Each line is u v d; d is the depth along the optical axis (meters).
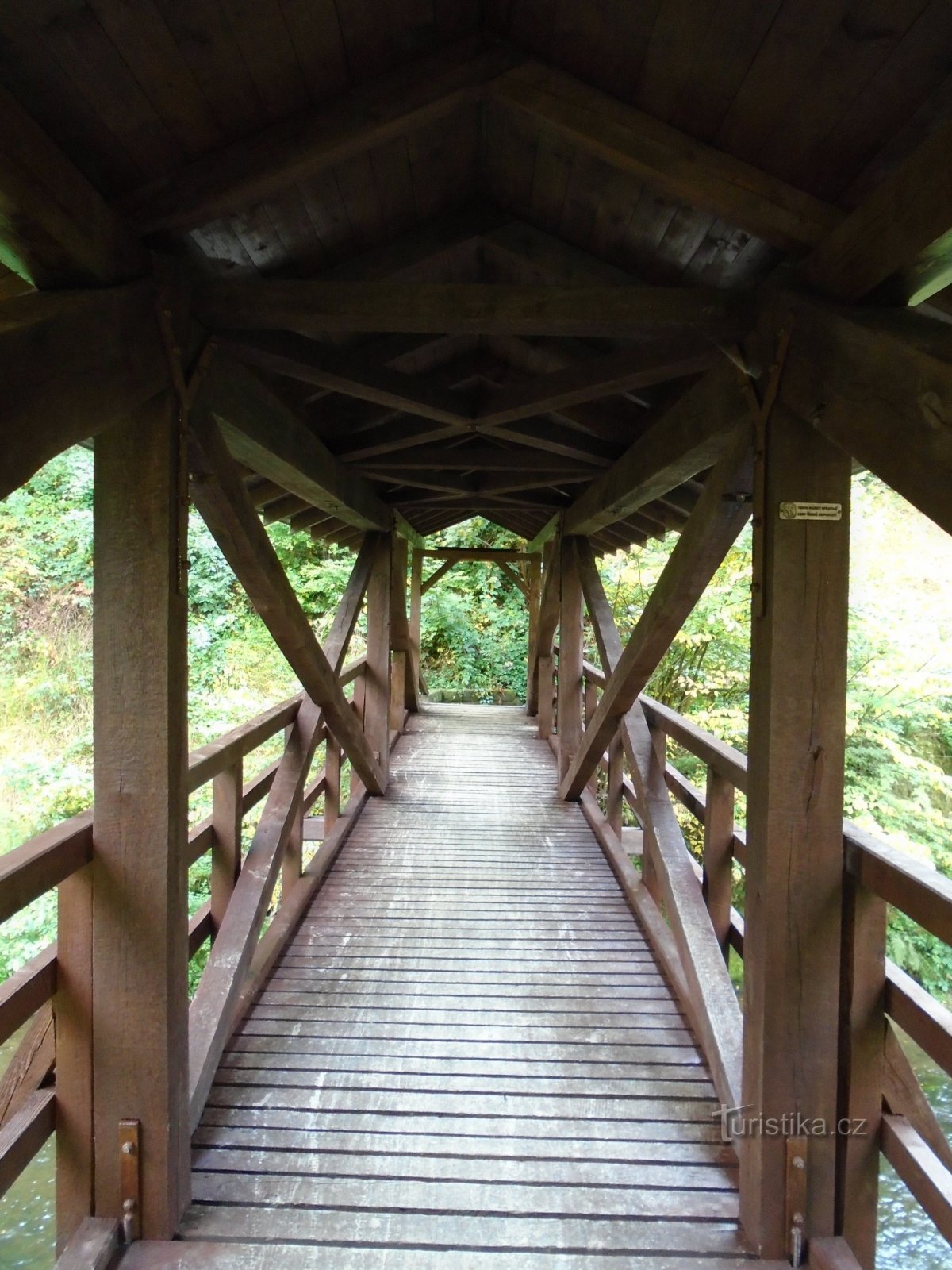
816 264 1.56
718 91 1.46
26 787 7.11
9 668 8.72
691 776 8.77
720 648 8.63
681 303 1.82
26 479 1.22
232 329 1.91
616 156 1.60
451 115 1.89
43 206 1.25
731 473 1.96
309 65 1.49
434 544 14.69
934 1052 1.53
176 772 1.79
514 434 3.28
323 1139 2.10
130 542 1.73
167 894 1.75
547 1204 1.90
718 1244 1.79
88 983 1.76
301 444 2.88
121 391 1.52
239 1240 1.78
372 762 4.99
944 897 1.37
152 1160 1.76
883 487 7.32
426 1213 1.87
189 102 1.44
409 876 3.98
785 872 1.73
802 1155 1.74
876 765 7.06
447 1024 2.65
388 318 1.82
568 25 1.50
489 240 2.34
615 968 3.05
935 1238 3.52
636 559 9.02
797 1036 1.74
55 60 1.25
